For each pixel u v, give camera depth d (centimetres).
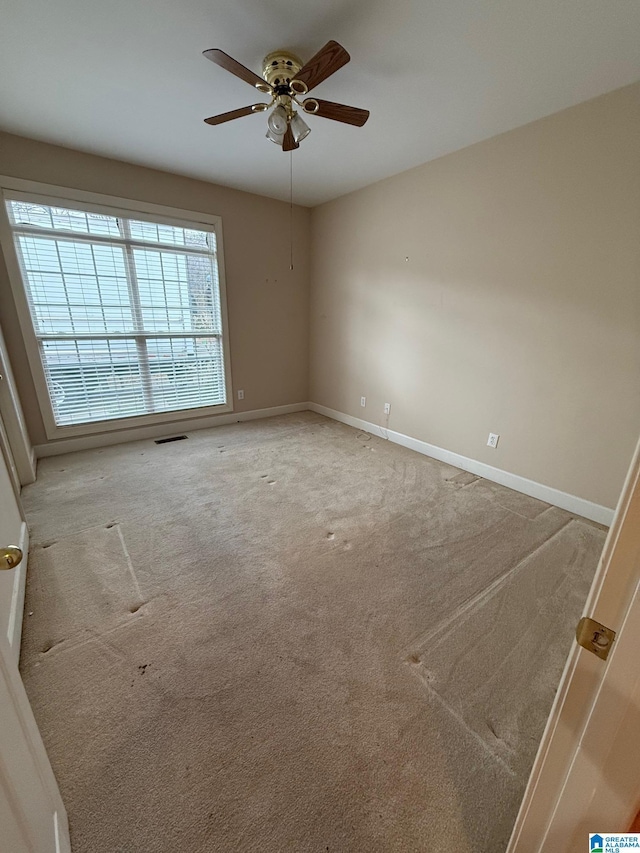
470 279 280
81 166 284
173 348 370
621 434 219
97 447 343
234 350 411
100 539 204
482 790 98
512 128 236
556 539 214
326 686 125
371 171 313
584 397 232
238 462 315
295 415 469
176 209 334
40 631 143
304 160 292
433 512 241
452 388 309
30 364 296
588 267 218
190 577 176
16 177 263
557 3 142
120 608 156
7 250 270
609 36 157
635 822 49
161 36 165
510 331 262
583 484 239
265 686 125
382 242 346
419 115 222
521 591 172
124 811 91
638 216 196
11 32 160
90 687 122
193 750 105
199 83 198
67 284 301
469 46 166
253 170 315
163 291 350
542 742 58
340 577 179
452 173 277
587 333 224
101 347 329
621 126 194
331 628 149
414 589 172
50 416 313
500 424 280
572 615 159
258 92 206
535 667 135
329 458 328
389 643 143
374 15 151
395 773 101
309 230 432
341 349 421
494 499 260
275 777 99
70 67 185
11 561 67
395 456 336
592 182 208
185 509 237
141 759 103
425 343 325
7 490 170
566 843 57
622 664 45
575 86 192
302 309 453
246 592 167
